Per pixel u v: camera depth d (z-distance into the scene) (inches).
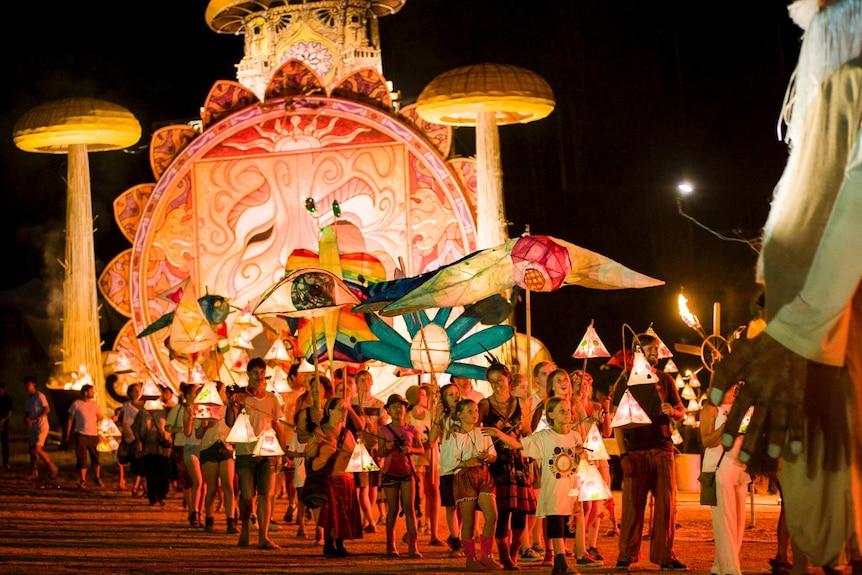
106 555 485.1
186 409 645.9
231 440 480.7
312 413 500.7
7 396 997.8
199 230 1024.2
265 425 510.6
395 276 690.2
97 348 1027.3
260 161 1015.0
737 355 162.9
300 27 1059.9
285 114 1008.2
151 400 766.5
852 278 152.3
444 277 477.4
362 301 555.8
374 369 980.6
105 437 877.2
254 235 1015.0
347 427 510.3
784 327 158.1
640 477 431.2
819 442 160.1
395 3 1064.2
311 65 1055.0
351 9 1055.0
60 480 930.7
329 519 492.1
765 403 159.9
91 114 1002.7
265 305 519.8
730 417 162.7
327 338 586.2
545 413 411.8
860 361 159.6
